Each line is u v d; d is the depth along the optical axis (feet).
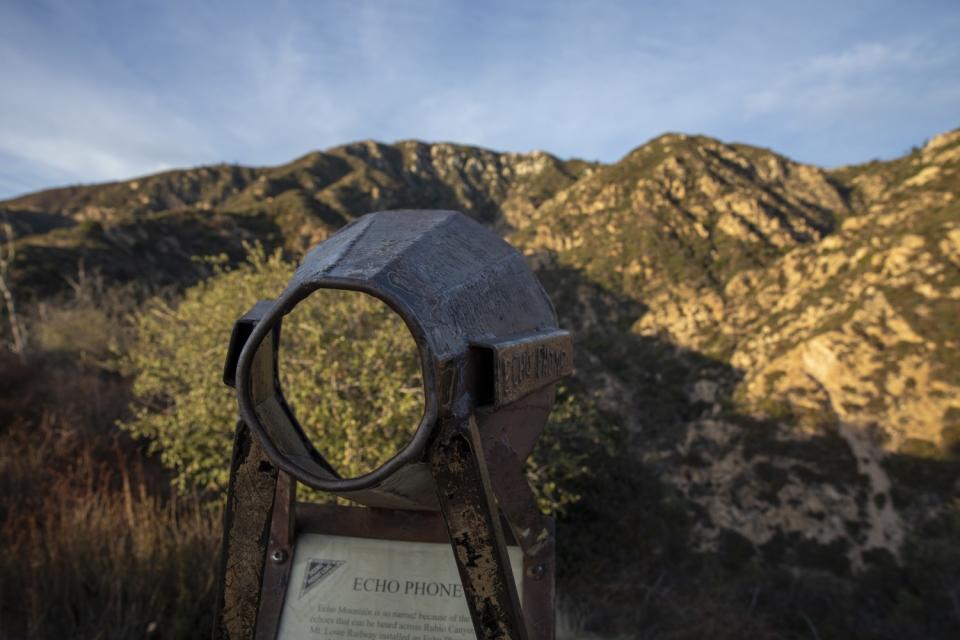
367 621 4.45
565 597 26.27
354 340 19.03
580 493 42.04
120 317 57.88
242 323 3.88
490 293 4.10
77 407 33.88
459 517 3.32
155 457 29.48
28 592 13.71
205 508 20.53
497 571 3.30
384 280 3.24
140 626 13.43
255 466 4.03
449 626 4.43
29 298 81.10
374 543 4.68
